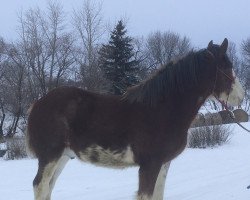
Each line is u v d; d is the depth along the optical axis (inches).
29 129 265.4
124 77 1282.0
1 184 387.9
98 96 263.0
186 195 326.6
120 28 1304.1
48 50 1282.0
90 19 1398.9
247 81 1953.7
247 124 991.6
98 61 1318.9
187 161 521.7
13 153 624.4
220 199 308.2
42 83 1222.3
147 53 2145.7
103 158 255.3
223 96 256.1
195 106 253.4
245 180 376.8
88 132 253.4
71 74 1320.1
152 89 249.8
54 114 258.4
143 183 241.1
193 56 255.3
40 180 257.1
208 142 682.2
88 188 359.6
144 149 244.2
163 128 244.1
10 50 1296.8
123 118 249.4
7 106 1211.2
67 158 271.6
